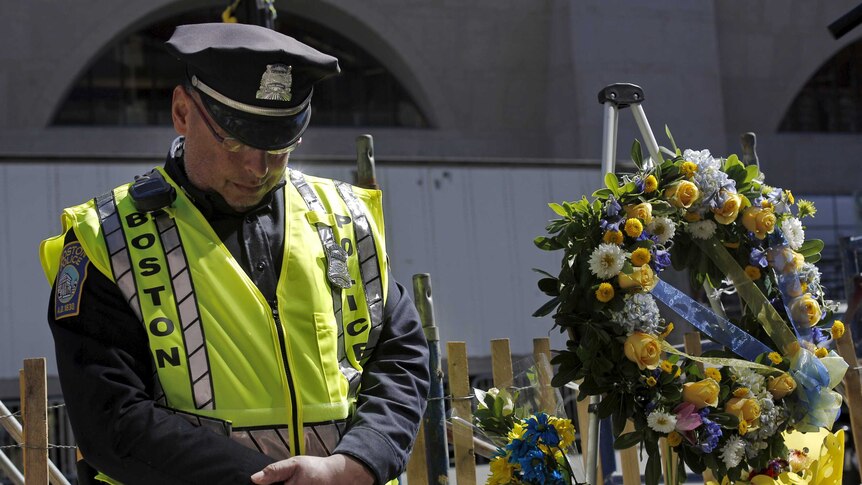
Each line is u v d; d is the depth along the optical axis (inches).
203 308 126.1
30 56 990.4
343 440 124.2
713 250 173.6
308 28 1116.5
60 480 204.5
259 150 124.9
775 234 176.1
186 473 117.6
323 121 1118.4
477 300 588.1
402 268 576.1
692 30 1115.3
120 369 122.3
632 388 162.6
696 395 160.1
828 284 765.3
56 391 514.9
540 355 182.1
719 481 167.9
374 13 1083.3
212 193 129.8
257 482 117.0
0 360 509.4
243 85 122.8
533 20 1106.1
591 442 179.9
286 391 126.6
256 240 131.2
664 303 168.2
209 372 124.9
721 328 170.4
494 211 598.5
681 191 168.7
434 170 589.0
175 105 130.6
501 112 1107.9
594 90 1079.0
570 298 164.7
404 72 1111.0
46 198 526.9
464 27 1099.9
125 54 1059.3
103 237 127.3
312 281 131.6
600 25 1087.0
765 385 168.2
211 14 1080.8
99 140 1011.9
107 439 119.4
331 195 141.2
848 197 1202.6
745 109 1176.2
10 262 518.3
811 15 1187.9
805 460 171.8
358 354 134.2
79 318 123.6
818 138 1200.8
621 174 192.5
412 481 200.7
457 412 196.5
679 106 1099.9
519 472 167.9
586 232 166.2
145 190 130.3
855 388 217.8
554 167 613.3
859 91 1238.3
